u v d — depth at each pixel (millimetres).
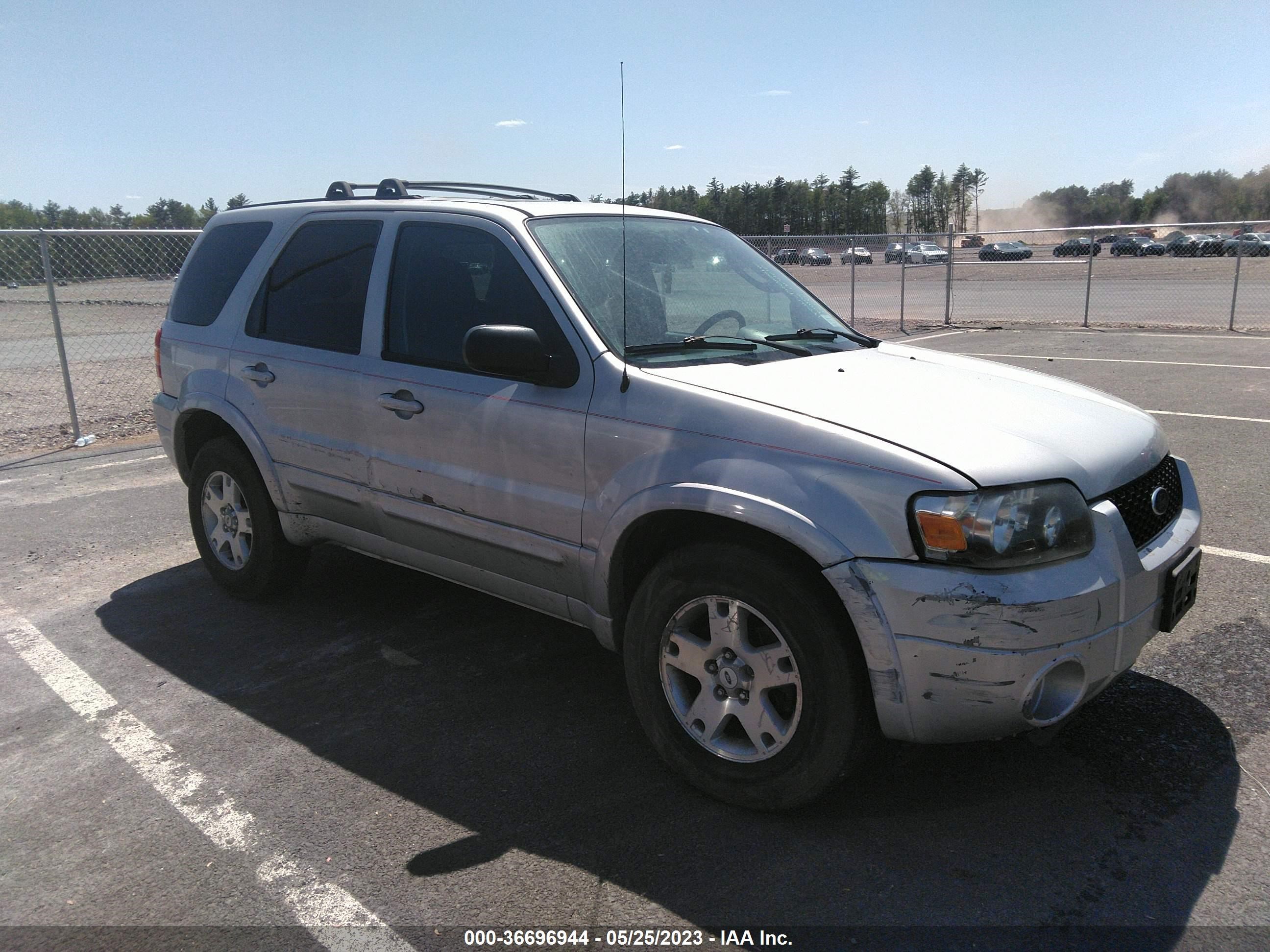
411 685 3738
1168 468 3117
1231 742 3131
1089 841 2639
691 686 2979
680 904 2430
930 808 2814
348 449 3832
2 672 3898
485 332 3004
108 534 5820
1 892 2535
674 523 2922
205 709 3559
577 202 3859
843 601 2479
